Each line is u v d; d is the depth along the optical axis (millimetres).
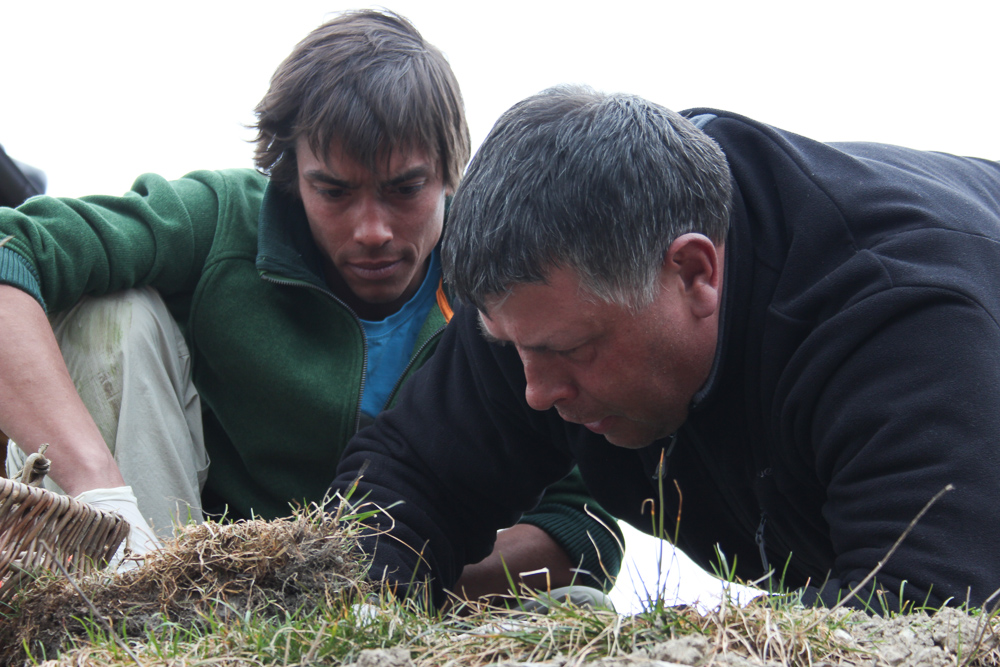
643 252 1643
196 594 1566
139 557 1642
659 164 1665
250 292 2719
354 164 2525
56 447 2207
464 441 2203
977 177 2193
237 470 2809
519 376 2088
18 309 2316
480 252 1646
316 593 1577
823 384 1689
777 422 1840
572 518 2791
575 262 1606
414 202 2645
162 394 2543
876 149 2150
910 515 1491
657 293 1699
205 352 2725
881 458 1555
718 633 1243
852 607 1404
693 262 1726
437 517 2203
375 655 1215
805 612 1311
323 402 2678
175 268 2689
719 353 1826
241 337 2688
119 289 2578
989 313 1601
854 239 1783
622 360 1745
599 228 1597
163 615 1527
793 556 2143
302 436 2721
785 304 1790
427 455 2197
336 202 2613
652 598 1329
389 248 2670
